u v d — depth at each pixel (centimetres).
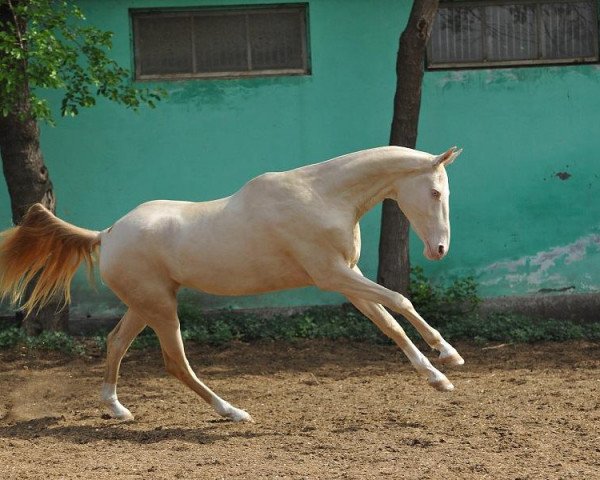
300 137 1377
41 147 1352
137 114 1359
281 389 993
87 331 1344
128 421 861
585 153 1396
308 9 1369
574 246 1398
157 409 907
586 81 1395
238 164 1373
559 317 1384
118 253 820
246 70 1380
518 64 1403
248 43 1378
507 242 1391
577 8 1408
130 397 962
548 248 1395
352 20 1373
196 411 895
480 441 743
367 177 789
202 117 1366
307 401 929
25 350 1176
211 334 1259
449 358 779
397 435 771
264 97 1372
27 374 1087
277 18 1380
